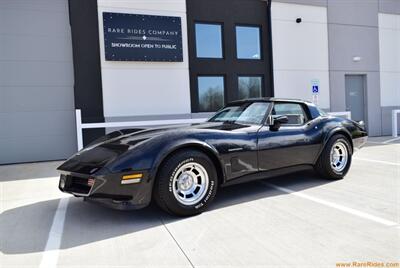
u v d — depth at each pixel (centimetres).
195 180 329
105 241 270
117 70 766
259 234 273
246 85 954
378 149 782
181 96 825
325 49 1028
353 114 1109
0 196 428
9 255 247
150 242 265
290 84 984
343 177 471
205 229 288
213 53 910
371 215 310
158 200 308
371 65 1107
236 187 436
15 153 731
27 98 737
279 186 435
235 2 923
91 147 354
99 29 750
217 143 340
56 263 233
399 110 1075
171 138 317
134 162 294
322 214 317
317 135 436
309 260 225
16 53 727
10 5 719
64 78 762
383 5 1121
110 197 288
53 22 752
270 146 384
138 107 786
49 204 387
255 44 961
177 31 810
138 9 777
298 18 981
